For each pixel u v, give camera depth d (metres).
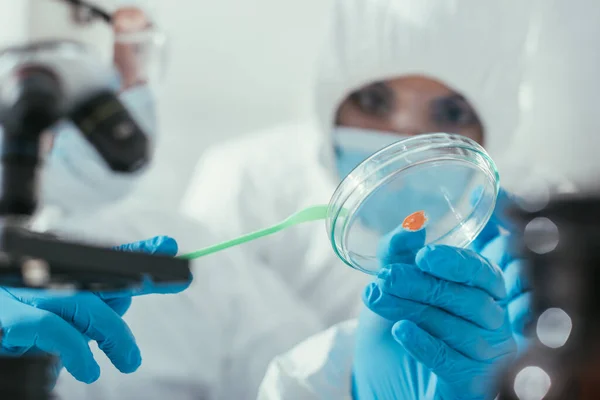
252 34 2.38
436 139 0.86
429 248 0.88
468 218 0.92
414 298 0.89
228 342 1.71
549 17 1.93
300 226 1.97
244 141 2.20
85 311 0.95
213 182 2.11
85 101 0.86
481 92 1.62
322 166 1.77
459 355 0.91
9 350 0.91
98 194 1.55
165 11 2.31
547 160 1.95
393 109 1.66
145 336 1.59
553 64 1.94
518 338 0.95
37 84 0.75
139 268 0.58
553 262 0.41
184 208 2.14
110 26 1.35
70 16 1.35
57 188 1.52
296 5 2.36
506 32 1.58
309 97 2.40
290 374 1.15
